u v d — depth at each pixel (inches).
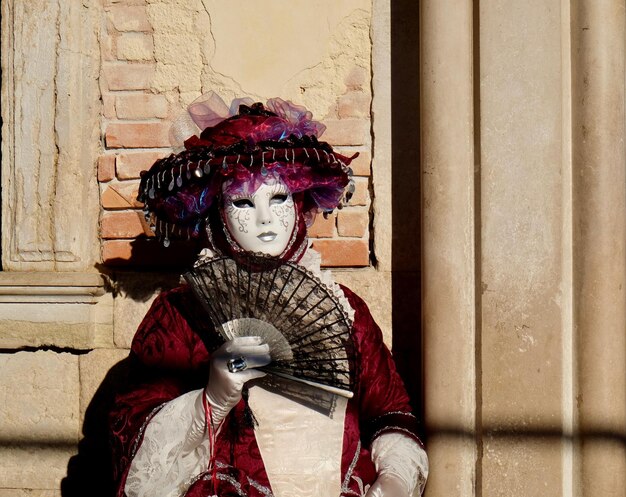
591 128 154.3
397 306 167.5
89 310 166.2
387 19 169.0
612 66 154.7
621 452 154.5
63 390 167.6
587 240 154.3
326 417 137.6
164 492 128.9
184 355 139.3
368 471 139.3
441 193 157.4
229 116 152.9
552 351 152.7
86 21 171.0
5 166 170.1
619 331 154.5
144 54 171.8
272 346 130.7
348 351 137.2
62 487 166.9
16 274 164.9
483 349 154.9
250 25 170.4
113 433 135.8
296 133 145.9
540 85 153.8
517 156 154.2
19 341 166.2
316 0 169.9
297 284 129.9
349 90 169.2
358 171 168.4
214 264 130.3
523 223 153.9
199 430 129.5
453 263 157.1
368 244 169.2
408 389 166.7
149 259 170.1
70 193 169.0
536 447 152.7
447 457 155.9
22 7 169.8
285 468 133.7
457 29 157.6
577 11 155.3
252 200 138.9
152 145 170.9
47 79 169.3
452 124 157.2
